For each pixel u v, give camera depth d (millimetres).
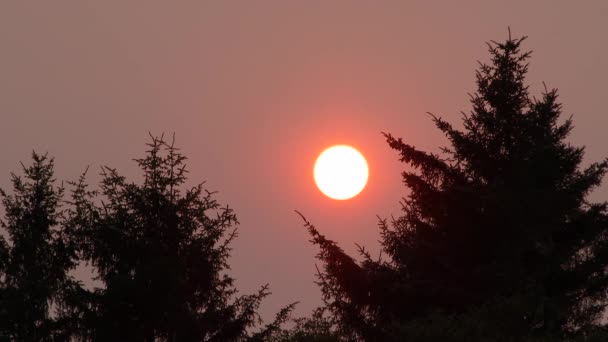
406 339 99875
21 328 122250
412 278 112812
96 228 120188
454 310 109750
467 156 116812
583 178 112938
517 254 111250
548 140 114250
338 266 110562
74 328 120438
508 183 113375
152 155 122375
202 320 117625
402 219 115375
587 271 111250
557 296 111188
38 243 125562
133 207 121062
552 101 116750
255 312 119312
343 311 110562
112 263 120812
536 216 111562
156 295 117250
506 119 116875
